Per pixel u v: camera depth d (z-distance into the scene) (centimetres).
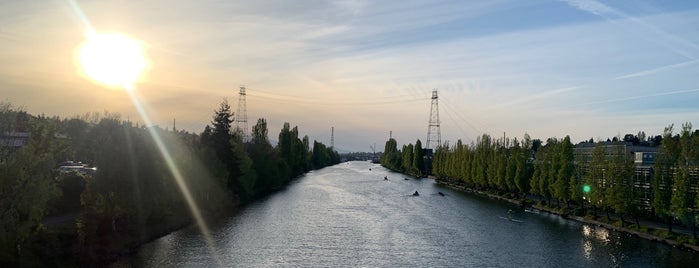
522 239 7194
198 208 8831
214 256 5834
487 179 14250
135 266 5278
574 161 10888
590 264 5756
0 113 5034
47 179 4356
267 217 8850
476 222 8725
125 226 6350
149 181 6384
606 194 8081
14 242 4116
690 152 6588
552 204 10688
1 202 4041
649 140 15962
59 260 4709
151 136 7306
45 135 4556
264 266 5469
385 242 6831
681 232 7006
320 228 7788
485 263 5791
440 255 6134
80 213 6175
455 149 17675
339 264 5616
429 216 9356
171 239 6725
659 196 6981
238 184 11206
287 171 16075
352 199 11938
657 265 5662
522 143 12488
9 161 4138
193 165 8875
